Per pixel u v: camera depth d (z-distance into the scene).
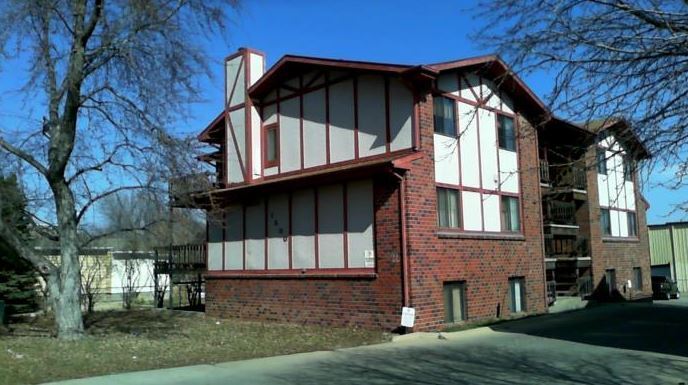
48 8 14.05
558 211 25.41
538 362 11.66
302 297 19.00
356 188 17.81
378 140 18.03
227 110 22.67
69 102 14.44
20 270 23.52
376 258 17.09
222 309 21.89
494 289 19.41
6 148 14.54
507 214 20.56
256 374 10.78
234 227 21.64
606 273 27.97
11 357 12.22
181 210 18.12
